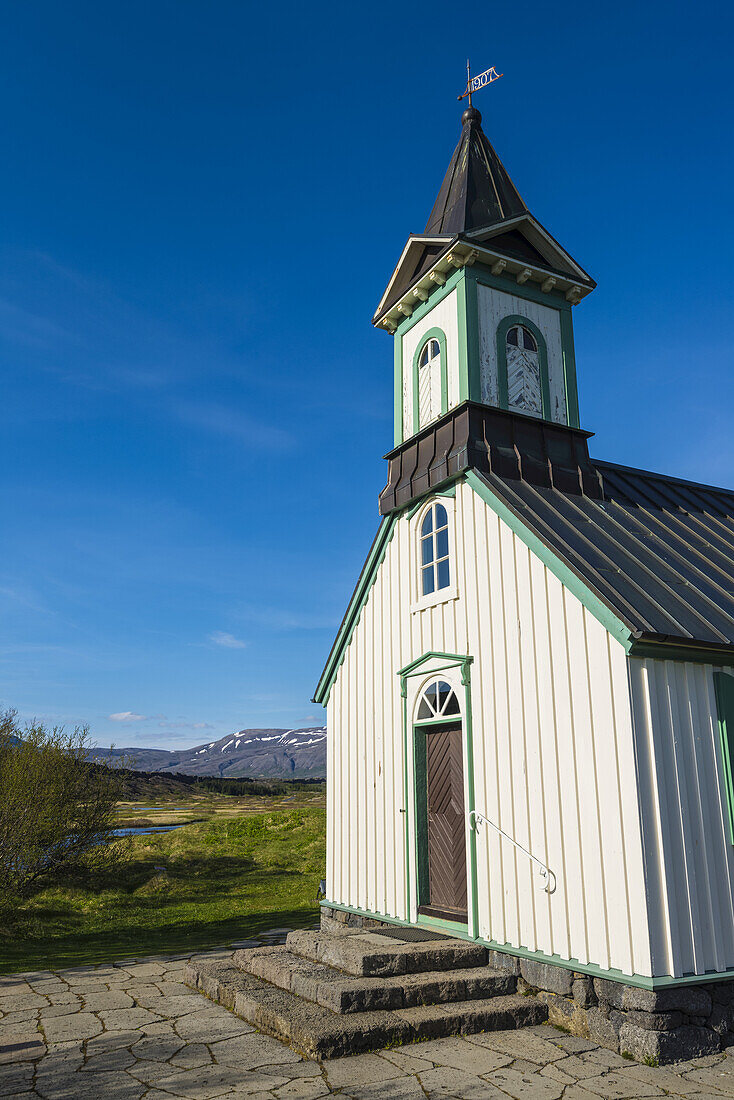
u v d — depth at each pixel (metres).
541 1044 6.96
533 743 8.39
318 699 12.97
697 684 7.91
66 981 9.33
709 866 7.43
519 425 10.93
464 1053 6.63
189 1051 6.65
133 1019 7.64
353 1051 6.56
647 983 6.69
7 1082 5.95
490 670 9.21
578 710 7.88
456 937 9.04
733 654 8.04
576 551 8.62
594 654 7.79
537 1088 5.84
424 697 10.41
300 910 15.38
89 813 17.67
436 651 10.17
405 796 10.52
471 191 12.19
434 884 9.98
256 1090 5.75
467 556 9.91
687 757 7.59
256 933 12.70
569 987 7.45
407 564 11.23
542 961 7.79
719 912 7.37
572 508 10.23
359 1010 7.15
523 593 8.88
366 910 11.12
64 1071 6.18
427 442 11.31
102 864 18.08
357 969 7.79
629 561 9.03
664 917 6.96
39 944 12.73
